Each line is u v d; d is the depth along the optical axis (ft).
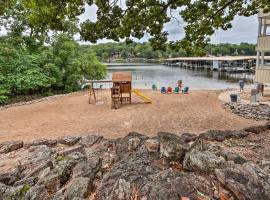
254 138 17.22
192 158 11.73
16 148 18.80
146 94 55.31
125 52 426.51
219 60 162.40
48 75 60.80
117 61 402.11
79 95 56.08
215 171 10.33
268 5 26.50
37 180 11.69
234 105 37.45
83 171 12.19
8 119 33.50
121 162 13.16
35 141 19.97
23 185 11.00
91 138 19.60
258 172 9.92
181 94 54.70
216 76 126.41
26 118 33.91
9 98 52.29
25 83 53.72
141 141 16.20
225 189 9.45
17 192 10.43
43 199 9.98
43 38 66.23
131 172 11.45
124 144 16.57
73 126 28.66
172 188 9.52
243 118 30.48
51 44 66.74
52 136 24.34
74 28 64.28
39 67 60.70
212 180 10.16
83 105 43.27
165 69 198.18
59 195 10.20
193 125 27.30
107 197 9.80
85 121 31.12
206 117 31.14
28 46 66.28
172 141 13.85
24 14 60.85
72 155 14.89
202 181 10.14
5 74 53.52
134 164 12.46
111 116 33.60
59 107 42.04
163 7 23.04
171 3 22.81
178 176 10.62
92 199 9.96
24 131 26.76
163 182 10.05
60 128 27.84
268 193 8.73
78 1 19.39
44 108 41.42
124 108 39.29
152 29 24.40
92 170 12.34
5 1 27.53
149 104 42.24
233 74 137.39
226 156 12.14
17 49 61.11
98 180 11.77
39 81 55.62
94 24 21.50
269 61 139.23
